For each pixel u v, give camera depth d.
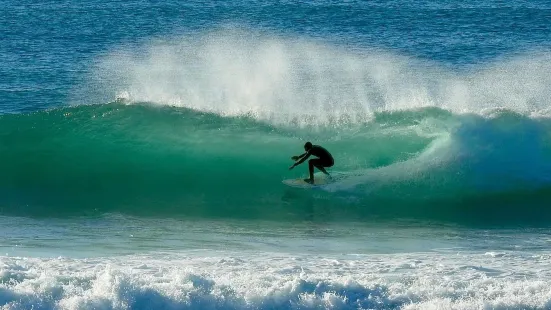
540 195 57.56
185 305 29.83
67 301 29.44
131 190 58.78
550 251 44.81
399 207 55.81
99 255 41.50
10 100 102.62
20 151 62.88
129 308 29.41
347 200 56.69
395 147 61.56
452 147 60.16
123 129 64.88
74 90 108.94
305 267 36.81
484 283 33.00
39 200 56.34
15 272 32.56
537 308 30.30
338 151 61.88
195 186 59.53
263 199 57.28
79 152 63.00
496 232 50.81
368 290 31.69
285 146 63.00
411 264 37.81
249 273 34.19
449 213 55.06
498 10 195.25
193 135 64.25
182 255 41.44
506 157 59.72
